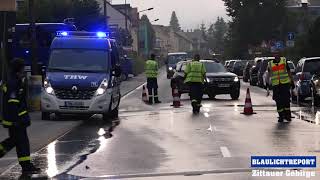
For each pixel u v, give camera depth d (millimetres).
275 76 20984
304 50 58344
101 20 71562
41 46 40406
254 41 93062
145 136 17547
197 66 25062
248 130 18344
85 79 22797
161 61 160125
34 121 22844
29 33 29375
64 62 23859
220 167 12133
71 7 71312
